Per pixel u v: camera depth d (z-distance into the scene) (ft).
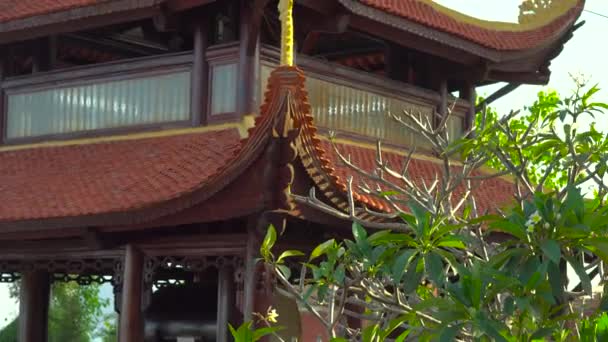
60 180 61.93
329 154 62.08
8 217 58.29
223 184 51.49
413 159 69.15
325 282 30.83
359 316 34.83
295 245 55.83
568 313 30.45
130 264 58.13
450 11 70.74
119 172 60.08
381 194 37.32
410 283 26.78
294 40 62.59
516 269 25.75
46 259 61.93
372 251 27.50
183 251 56.85
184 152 59.57
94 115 67.00
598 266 32.37
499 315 29.68
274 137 48.67
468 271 25.76
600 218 25.43
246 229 55.26
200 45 62.85
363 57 80.94
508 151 40.40
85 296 151.12
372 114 67.67
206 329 64.23
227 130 60.18
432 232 26.96
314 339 63.62
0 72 72.38
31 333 72.28
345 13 61.46
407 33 66.54
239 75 60.80
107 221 55.42
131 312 57.88
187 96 63.16
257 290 53.78
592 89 39.11
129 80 65.87
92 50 79.36
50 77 69.31
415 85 74.54
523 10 74.54
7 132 71.15
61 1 65.46
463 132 75.05
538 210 25.57
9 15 66.64
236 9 61.87
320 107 64.23
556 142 37.55
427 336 27.96
